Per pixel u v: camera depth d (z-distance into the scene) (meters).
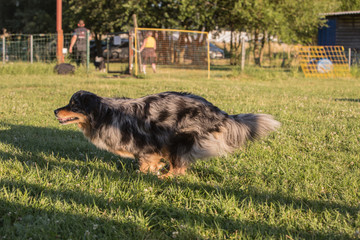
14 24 36.34
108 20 27.05
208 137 3.98
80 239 2.82
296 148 5.30
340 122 6.86
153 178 4.01
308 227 3.07
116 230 2.93
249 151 5.11
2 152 4.88
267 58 26.48
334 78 18.56
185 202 3.51
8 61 20.23
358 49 24.91
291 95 10.90
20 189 3.61
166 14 23.30
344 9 33.12
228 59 32.44
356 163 4.64
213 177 4.26
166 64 21.78
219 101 9.20
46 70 16.45
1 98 9.23
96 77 15.29
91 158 4.88
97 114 4.05
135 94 10.07
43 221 2.94
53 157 4.76
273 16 22.44
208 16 23.72
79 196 3.46
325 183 3.95
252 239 2.90
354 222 3.11
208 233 2.94
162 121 3.95
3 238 2.78
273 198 3.62
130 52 16.72
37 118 7.10
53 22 33.41
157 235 2.89
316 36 29.58
